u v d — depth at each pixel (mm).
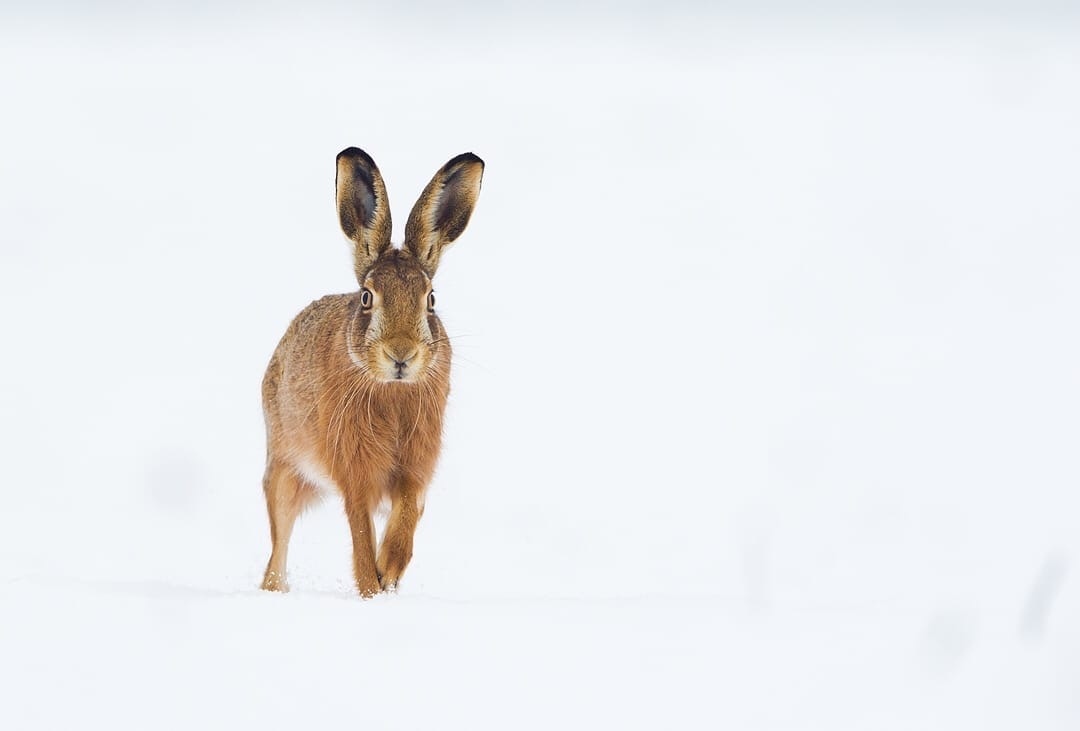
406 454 20812
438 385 20969
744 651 15039
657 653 14977
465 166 21547
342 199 21188
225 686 13977
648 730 13367
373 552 20703
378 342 19766
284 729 13250
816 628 15773
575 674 14414
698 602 16844
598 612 16203
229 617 15594
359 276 21375
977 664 14867
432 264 21562
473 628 15477
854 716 13812
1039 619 15578
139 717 13438
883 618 16109
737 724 13555
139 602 16031
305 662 14469
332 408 20766
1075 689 14258
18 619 15375
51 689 13883
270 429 23547
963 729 13672
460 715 13555
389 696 13875
